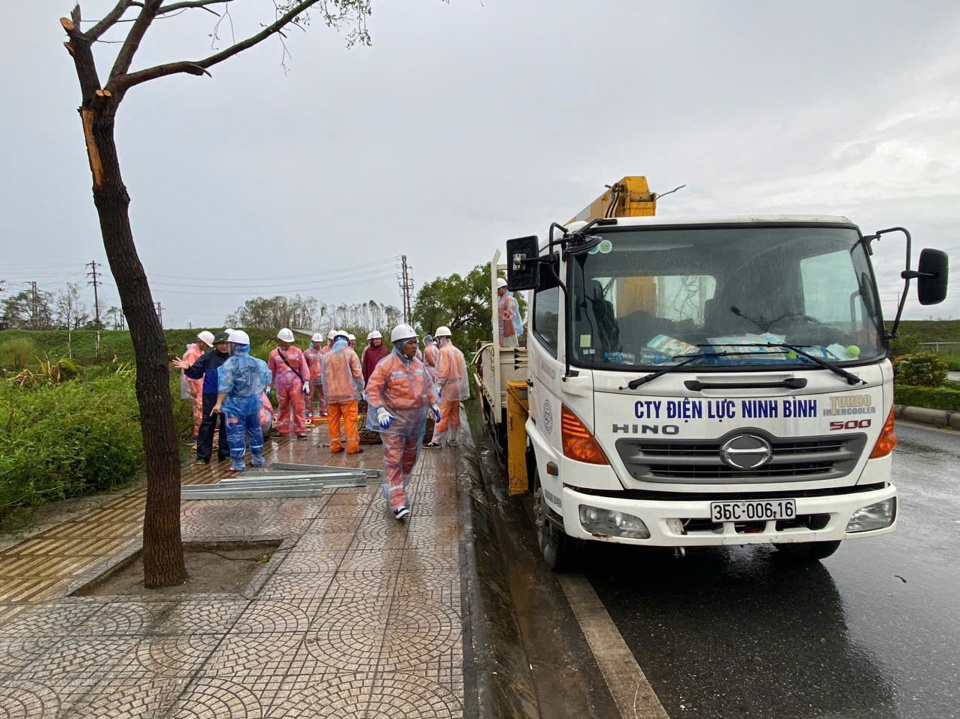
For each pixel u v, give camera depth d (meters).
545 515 4.62
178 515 4.21
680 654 3.58
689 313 3.95
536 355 4.99
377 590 3.93
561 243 4.00
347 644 3.26
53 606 3.76
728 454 3.61
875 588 4.42
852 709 3.00
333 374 8.72
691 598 4.32
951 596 4.27
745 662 3.46
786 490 3.63
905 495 6.93
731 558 5.05
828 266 4.06
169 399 4.14
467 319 27.25
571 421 3.89
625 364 3.79
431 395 5.87
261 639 3.32
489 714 2.67
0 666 3.09
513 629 3.87
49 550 4.86
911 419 12.90
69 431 6.62
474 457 9.35
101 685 2.91
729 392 3.62
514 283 4.07
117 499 6.38
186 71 3.81
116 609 3.71
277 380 10.34
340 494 6.39
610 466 3.74
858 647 3.60
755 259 4.03
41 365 12.51
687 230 4.05
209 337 9.66
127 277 3.83
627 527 3.65
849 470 3.71
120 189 3.71
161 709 2.72
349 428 8.79
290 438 10.45
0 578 4.27
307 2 3.98
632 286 3.97
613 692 3.23
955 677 3.27
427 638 3.31
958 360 27.00
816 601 4.22
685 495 3.67
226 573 4.43
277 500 6.16
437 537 4.94
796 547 4.86
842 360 3.79
